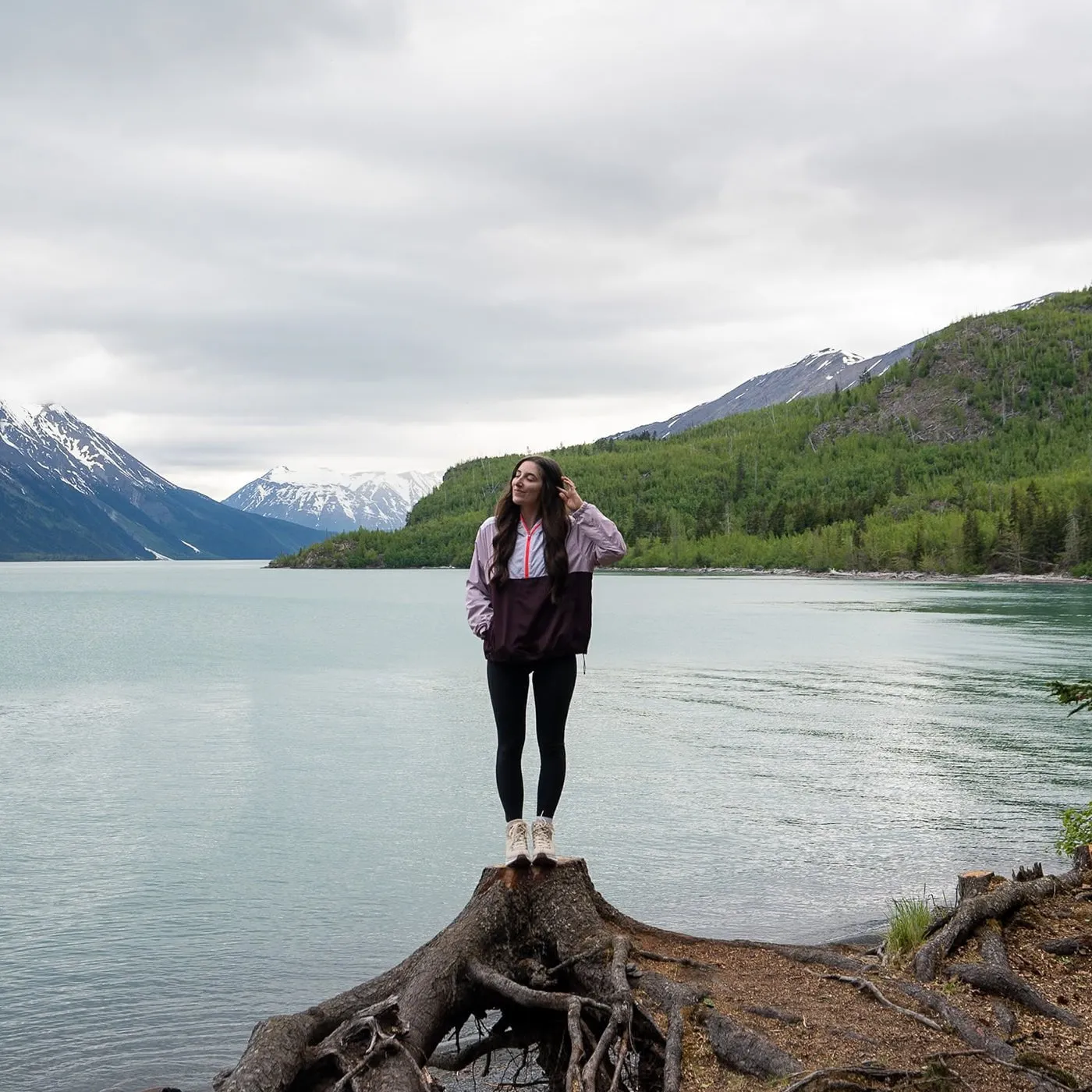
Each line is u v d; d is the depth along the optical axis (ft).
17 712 101.09
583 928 17.62
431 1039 15.71
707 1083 14.64
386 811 55.57
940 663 143.13
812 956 19.45
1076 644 169.58
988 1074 14.87
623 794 58.54
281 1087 14.37
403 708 103.24
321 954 33.37
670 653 165.17
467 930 17.06
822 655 158.81
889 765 67.72
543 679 18.02
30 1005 28.78
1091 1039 16.87
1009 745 76.48
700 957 18.86
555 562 17.49
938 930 21.31
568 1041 16.84
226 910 38.14
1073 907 23.53
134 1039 26.50
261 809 56.24
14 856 46.19
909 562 615.98
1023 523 564.30
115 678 134.51
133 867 44.47
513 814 18.58
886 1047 15.55
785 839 47.96
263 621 273.75
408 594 474.08
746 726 86.74
